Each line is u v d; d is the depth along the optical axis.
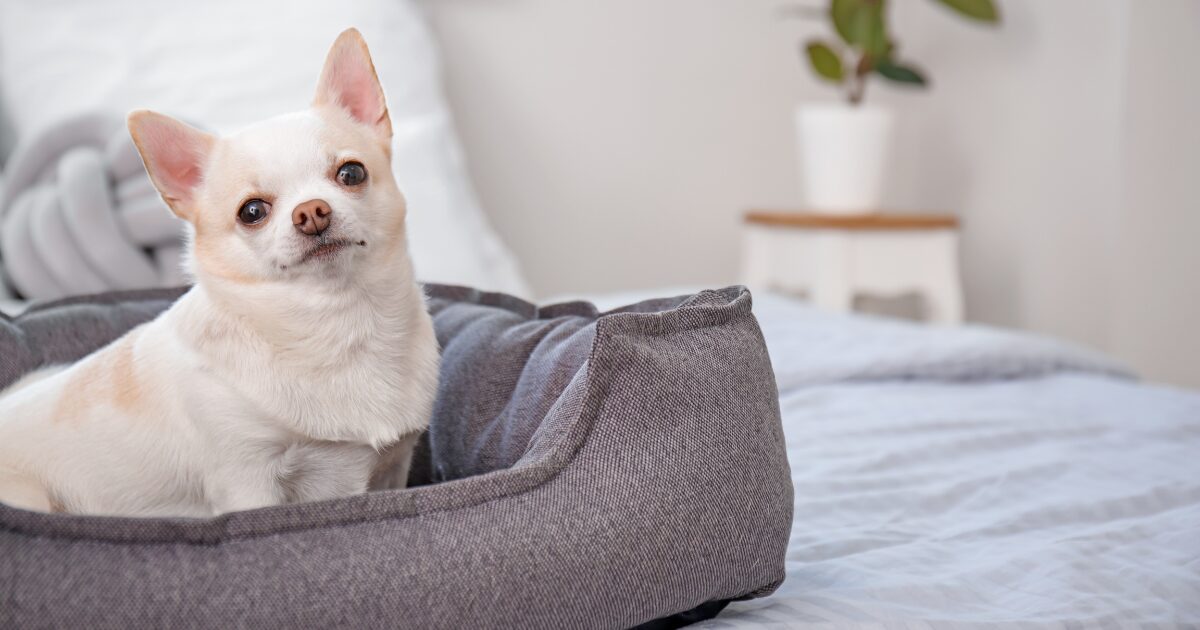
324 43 2.69
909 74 3.11
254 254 1.06
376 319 1.09
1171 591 1.02
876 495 1.32
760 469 0.96
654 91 3.46
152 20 2.62
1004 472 1.40
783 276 3.24
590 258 3.47
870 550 1.16
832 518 1.27
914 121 3.61
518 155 3.35
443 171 2.48
